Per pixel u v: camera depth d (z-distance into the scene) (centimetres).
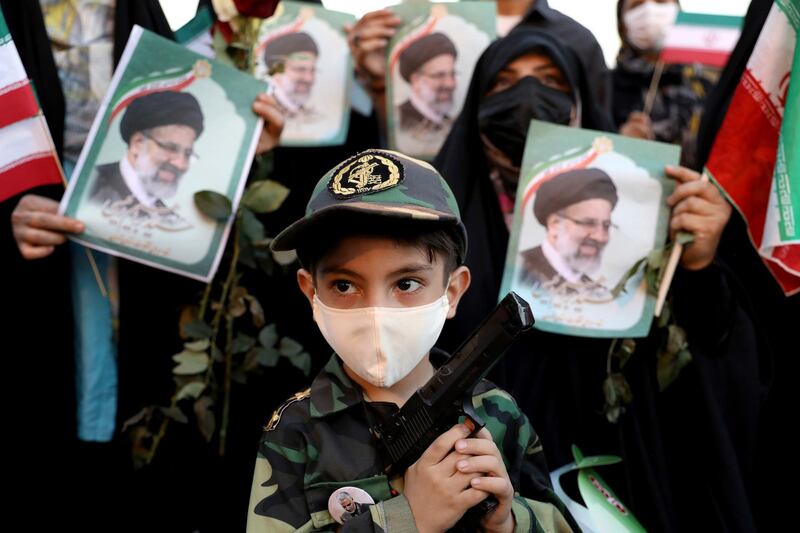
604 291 230
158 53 230
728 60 251
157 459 245
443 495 134
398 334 139
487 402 159
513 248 233
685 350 235
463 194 251
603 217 232
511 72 248
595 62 259
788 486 270
